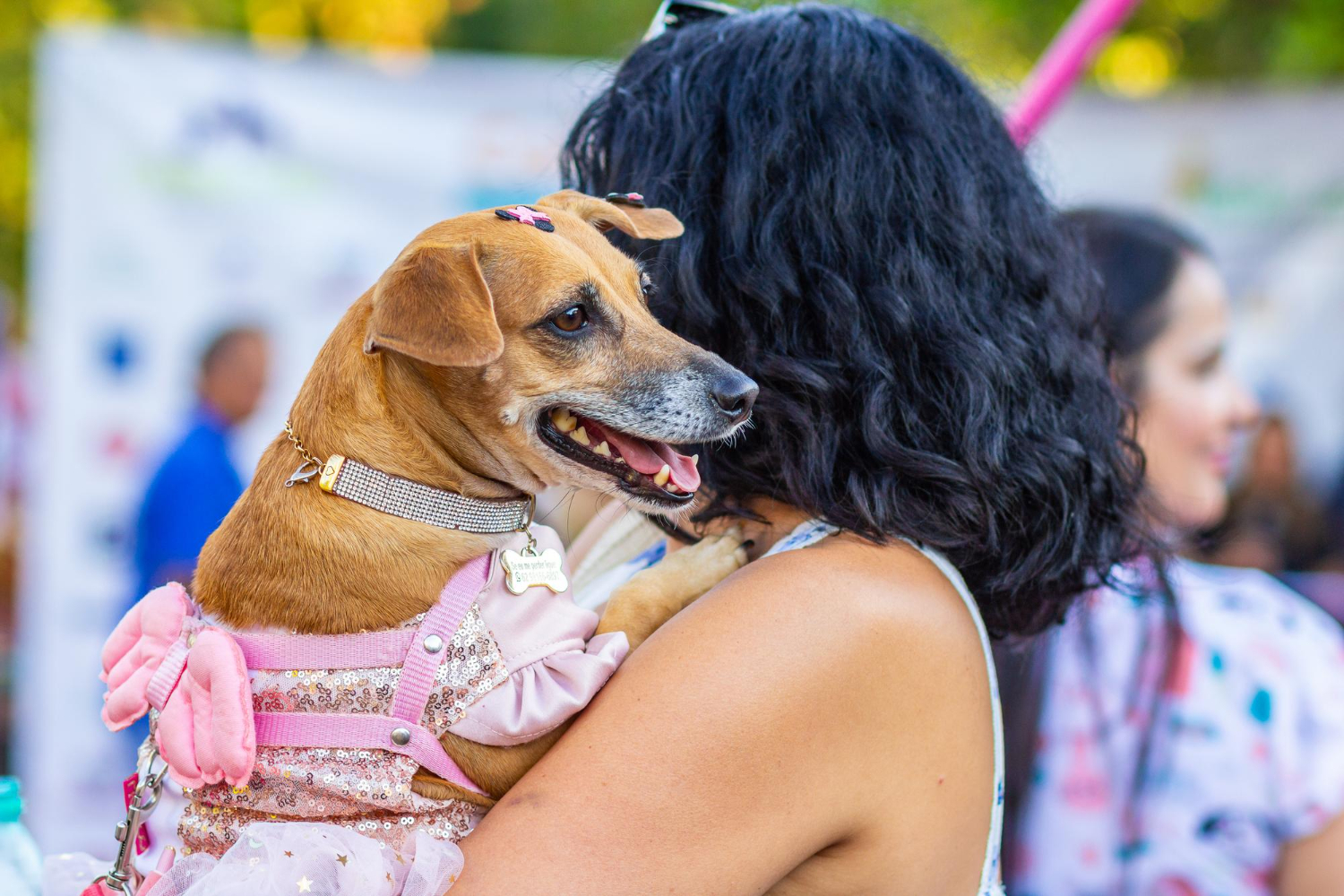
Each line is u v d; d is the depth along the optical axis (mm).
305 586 1713
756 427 1887
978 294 1874
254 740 1590
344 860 1490
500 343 1823
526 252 2066
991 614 1936
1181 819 2795
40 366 5652
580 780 1457
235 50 5637
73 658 5730
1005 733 2938
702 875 1412
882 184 1859
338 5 10367
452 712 1632
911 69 1988
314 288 5797
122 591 5738
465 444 1987
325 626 1688
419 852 1417
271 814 1609
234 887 1443
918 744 1582
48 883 1790
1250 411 3355
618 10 10219
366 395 1859
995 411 1775
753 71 1979
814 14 2096
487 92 5832
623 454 2043
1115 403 2068
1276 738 2740
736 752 1446
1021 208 2000
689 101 2020
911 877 1592
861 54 1973
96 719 5766
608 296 2088
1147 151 5945
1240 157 5891
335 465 1791
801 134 1898
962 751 1647
